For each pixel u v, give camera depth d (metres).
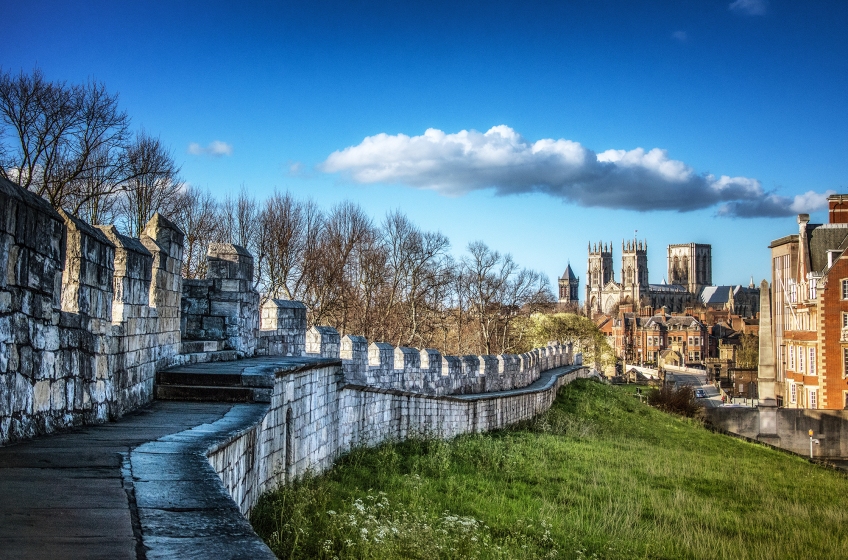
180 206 51.69
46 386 9.96
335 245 62.06
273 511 12.82
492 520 16.84
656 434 44.66
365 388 22.83
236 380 14.43
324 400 19.27
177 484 7.02
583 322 111.75
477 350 92.50
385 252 70.44
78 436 9.88
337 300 60.59
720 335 197.62
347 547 11.39
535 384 47.94
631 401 59.88
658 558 16.30
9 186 8.91
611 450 32.12
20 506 6.12
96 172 40.50
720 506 23.19
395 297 71.94
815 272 83.19
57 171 38.56
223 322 19.67
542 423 39.09
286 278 58.16
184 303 19.58
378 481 18.72
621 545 16.66
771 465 38.84
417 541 12.28
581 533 17.34
